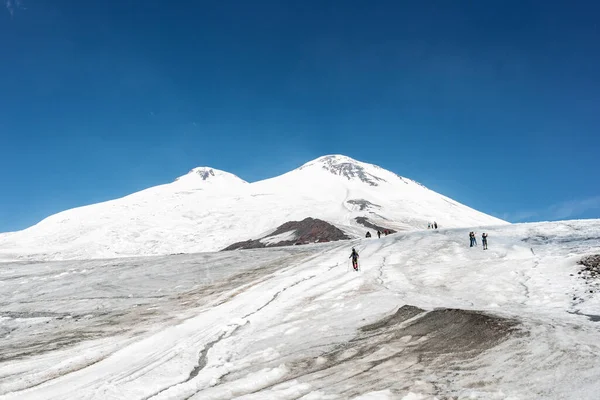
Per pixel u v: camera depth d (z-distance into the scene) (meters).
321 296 20.02
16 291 31.31
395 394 8.00
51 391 10.38
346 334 13.27
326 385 9.06
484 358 9.08
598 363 7.71
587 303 13.19
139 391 9.81
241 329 15.83
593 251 21.20
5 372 12.48
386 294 18.41
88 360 13.33
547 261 20.80
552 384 7.30
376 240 41.75
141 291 28.67
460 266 23.61
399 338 11.88
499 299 15.62
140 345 14.66
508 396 7.14
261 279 27.11
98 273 35.91
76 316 22.98
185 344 14.12
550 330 9.84
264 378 10.00
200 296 24.81
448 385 8.05
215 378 10.48
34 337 18.81
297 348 12.46
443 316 12.73
